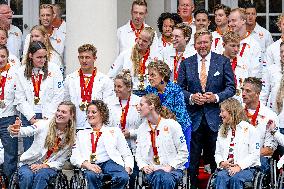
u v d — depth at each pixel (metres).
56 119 21.48
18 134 21.55
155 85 21.56
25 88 22.78
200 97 21.86
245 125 21.06
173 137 21.22
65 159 21.69
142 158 21.34
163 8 29.02
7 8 26.34
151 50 23.47
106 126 21.66
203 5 30.28
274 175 20.42
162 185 20.53
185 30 23.30
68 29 24.34
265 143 21.77
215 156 21.30
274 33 30.11
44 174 20.88
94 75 22.92
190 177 22.27
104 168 21.19
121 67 23.62
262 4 30.14
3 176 22.58
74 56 24.30
